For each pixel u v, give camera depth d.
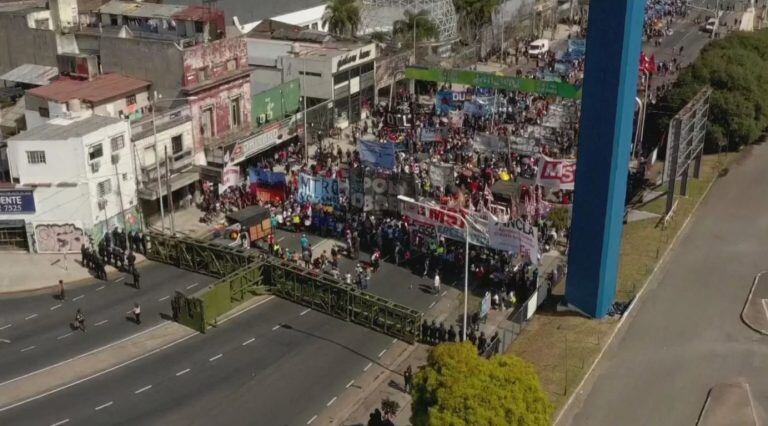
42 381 47.69
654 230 68.81
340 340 52.91
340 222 68.38
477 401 34.50
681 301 56.94
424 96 107.94
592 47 49.69
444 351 36.94
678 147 67.94
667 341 51.62
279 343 52.41
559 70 110.44
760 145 92.69
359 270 59.22
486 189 67.75
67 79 77.00
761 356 49.72
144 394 46.56
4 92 82.75
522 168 77.25
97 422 43.84
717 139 86.12
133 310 56.31
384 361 50.44
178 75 74.56
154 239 64.19
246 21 112.81
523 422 34.84
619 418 43.69
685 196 76.50
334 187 68.81
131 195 68.19
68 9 87.25
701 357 49.66
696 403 45.03
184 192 74.25
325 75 91.19
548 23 150.00
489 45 128.50
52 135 63.47
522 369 36.69
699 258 64.00
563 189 70.62
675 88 89.19
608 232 52.00
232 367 49.53
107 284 60.44
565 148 79.06
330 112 92.06
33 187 63.62
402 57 104.38
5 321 54.81
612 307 55.44
